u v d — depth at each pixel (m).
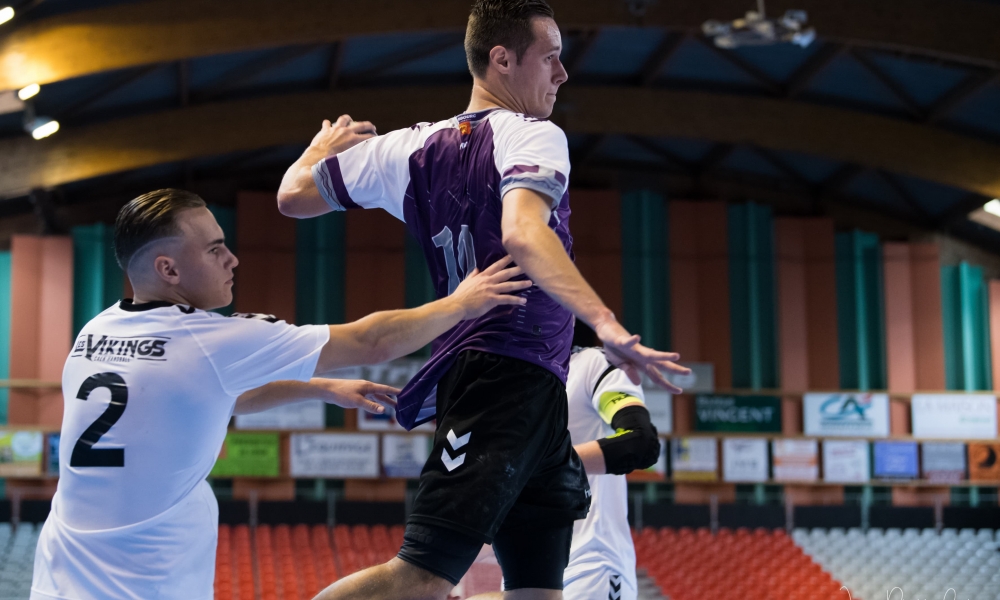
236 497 23.02
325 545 19.48
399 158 2.57
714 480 23.77
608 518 3.59
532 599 2.51
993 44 17.42
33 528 20.03
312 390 3.02
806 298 26.09
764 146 22.34
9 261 24.28
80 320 24.00
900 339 25.84
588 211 25.83
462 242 2.46
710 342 25.45
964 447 24.36
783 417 24.69
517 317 2.38
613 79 22.92
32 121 19.00
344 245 25.38
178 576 2.51
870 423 24.52
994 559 20.38
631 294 25.62
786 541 20.67
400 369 23.36
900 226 27.14
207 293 2.66
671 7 17.95
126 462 2.44
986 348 26.08
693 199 27.03
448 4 17.89
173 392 2.46
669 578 17.55
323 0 17.75
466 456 2.31
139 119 21.39
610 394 3.52
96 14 17.09
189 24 17.31
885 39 17.44
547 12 2.58
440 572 2.27
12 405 23.02
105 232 24.50
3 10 16.25
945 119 21.77
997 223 25.42
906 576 19.30
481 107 2.60
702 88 22.94
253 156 25.06
